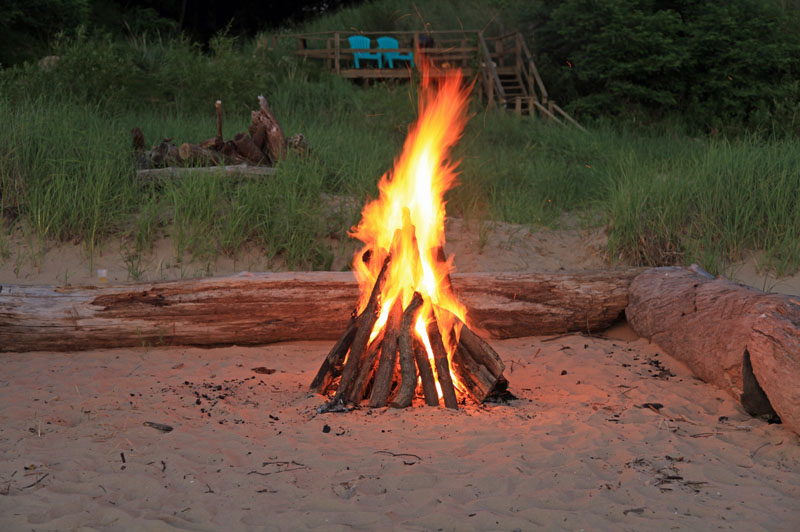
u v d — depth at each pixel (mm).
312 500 3568
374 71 19172
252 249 8164
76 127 9742
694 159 10344
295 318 6711
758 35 17969
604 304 7027
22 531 3215
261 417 4797
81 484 3699
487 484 3736
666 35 17938
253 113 9500
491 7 21359
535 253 8734
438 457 4074
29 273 7508
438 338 5199
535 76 18062
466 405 5145
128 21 22719
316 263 8016
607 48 17828
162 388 5391
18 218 8156
